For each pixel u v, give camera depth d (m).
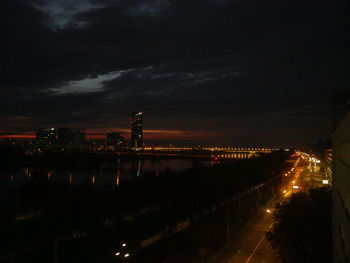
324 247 41.78
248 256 48.81
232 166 124.25
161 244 55.41
